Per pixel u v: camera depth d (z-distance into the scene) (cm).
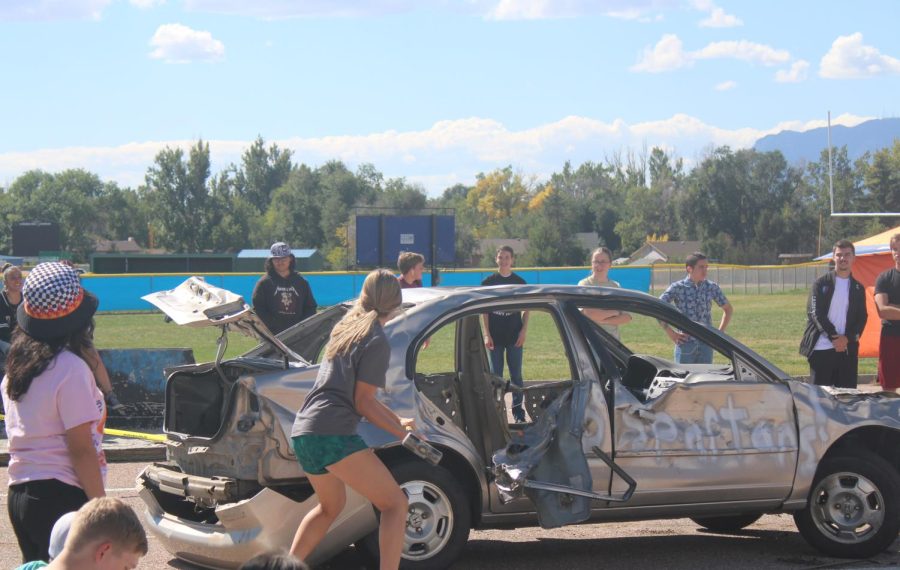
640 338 2819
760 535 804
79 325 465
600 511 678
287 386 620
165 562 705
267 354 721
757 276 6569
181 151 12044
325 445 547
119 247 13975
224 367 645
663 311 709
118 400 1219
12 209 13638
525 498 671
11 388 457
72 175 15150
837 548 720
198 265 6475
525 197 16112
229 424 622
